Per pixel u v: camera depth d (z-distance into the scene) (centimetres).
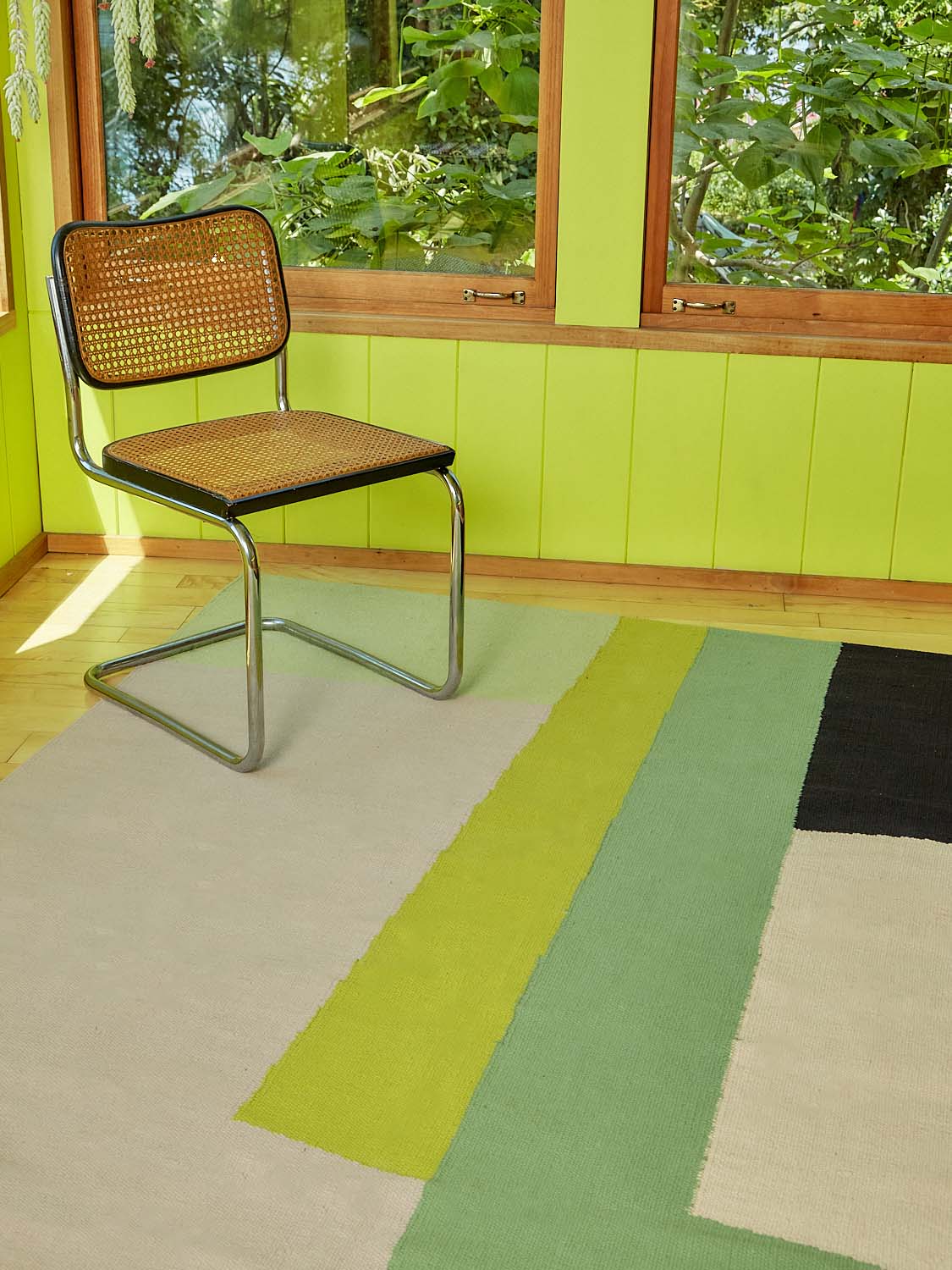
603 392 267
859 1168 130
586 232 258
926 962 160
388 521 280
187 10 258
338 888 173
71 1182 127
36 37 169
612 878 176
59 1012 149
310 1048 145
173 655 237
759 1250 121
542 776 201
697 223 263
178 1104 136
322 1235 121
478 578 279
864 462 265
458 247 268
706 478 270
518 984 155
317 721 215
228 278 227
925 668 239
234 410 276
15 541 272
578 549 278
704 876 177
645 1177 129
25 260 270
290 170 266
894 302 262
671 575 277
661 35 251
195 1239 121
